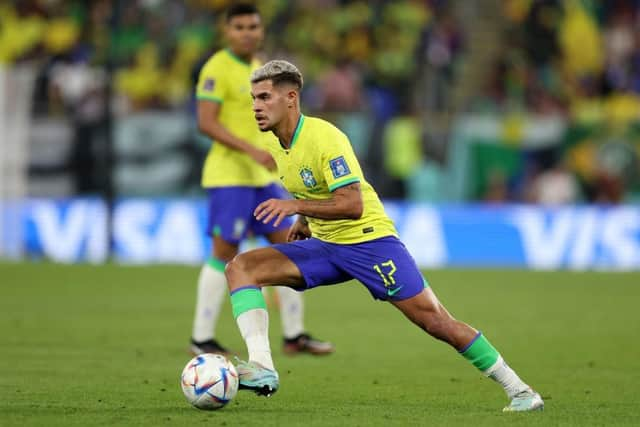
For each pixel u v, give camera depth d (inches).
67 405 900.6
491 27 3380.9
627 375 1148.5
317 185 877.2
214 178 1320.1
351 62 3218.5
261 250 896.3
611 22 3499.0
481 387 1053.8
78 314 1690.5
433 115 2856.8
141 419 819.4
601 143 2716.5
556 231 2689.5
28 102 2637.8
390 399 970.1
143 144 2630.4
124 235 2640.3
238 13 1309.1
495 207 2689.5
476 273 2481.5
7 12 3257.9
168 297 1945.1
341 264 891.4
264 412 864.9
